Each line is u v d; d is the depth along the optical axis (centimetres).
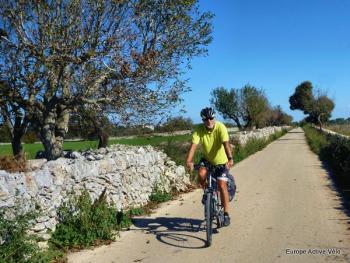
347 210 885
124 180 920
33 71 1059
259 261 589
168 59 1162
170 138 1642
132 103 1149
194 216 868
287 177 1427
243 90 4878
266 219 820
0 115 1203
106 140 1296
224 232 736
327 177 1406
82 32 1031
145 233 745
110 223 743
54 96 1100
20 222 576
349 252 615
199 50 1200
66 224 694
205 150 720
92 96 1137
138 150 1085
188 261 598
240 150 2305
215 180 726
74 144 3175
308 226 761
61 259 610
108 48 1052
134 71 1087
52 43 995
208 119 697
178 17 1127
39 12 1015
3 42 1055
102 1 1023
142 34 1145
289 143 3728
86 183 784
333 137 2397
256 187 1217
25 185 626
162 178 1110
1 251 547
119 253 641
